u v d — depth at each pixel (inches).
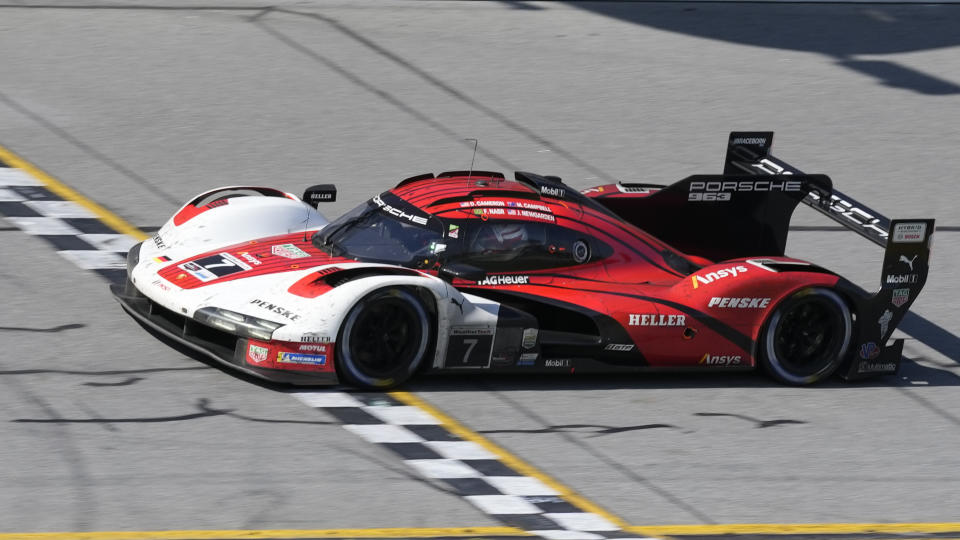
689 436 1075.9
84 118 1839.3
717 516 925.8
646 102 2103.8
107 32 2197.3
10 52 2058.3
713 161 1889.8
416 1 2541.8
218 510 874.1
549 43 2353.6
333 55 2186.3
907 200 1814.7
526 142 1898.4
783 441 1082.7
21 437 962.1
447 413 1076.5
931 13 2748.5
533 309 1190.3
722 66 2310.5
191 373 1111.6
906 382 1261.1
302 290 1099.9
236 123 1873.8
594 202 1272.1
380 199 1252.5
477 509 906.1
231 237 1249.4
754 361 1218.6
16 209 1524.4
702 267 1277.1
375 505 899.4
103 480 904.3
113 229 1496.1
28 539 815.1
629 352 1187.3
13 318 1216.2
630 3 2659.9
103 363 1122.7
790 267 1233.4
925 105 2208.4
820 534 909.2
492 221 1197.7
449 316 1112.2
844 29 2596.0
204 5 2396.7
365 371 1095.6
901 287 1235.2
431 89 2075.5
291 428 1015.6
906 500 981.8
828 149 1979.6
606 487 960.3
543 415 1094.4
